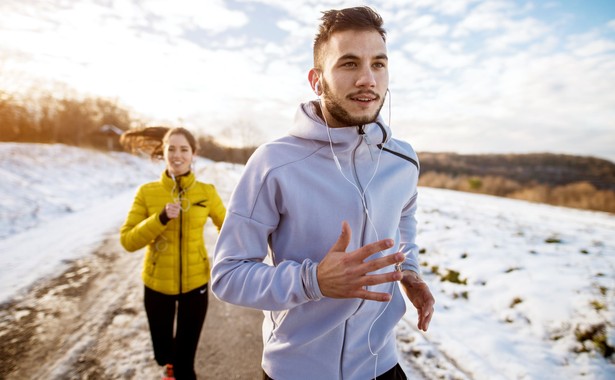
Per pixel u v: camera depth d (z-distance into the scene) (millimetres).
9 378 2486
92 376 2514
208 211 2438
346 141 1044
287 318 1113
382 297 789
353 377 1156
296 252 1040
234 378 2537
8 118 24047
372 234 1099
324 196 1025
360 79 959
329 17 999
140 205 2396
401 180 1202
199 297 2287
